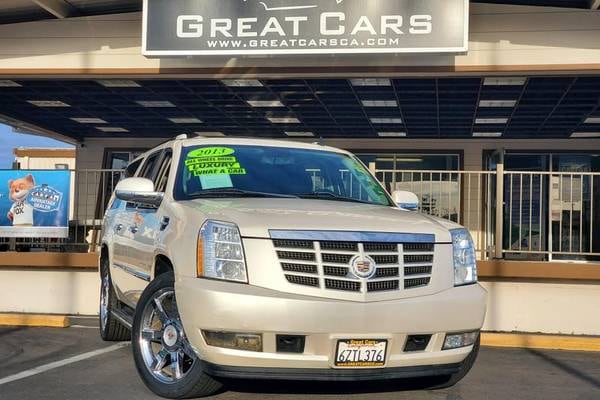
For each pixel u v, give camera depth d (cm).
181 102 1550
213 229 475
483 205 1009
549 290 913
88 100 1550
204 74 1158
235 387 569
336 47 1057
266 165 618
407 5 1041
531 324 913
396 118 1647
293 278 457
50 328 902
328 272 461
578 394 604
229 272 462
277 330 447
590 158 1806
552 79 1234
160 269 556
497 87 1313
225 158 612
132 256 623
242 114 1672
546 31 1077
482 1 1092
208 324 454
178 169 593
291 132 1898
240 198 555
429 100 1441
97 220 1048
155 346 550
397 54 1068
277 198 562
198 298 459
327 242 465
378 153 1897
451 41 1032
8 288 1020
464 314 493
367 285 463
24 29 1207
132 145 2011
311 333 450
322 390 570
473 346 526
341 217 493
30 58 1204
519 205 998
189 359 524
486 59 1088
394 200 634
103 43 1190
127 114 1709
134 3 1163
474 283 522
